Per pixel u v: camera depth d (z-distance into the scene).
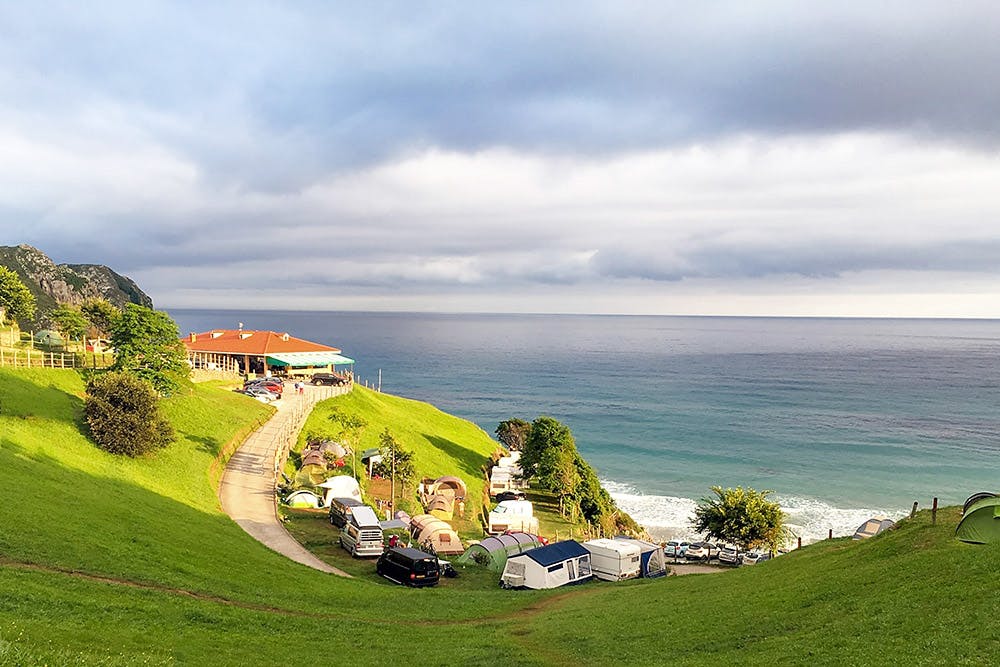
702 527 74.44
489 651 24.69
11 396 54.34
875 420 191.00
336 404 100.25
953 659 18.25
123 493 43.19
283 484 62.19
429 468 88.38
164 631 21.80
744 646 23.30
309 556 44.88
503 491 87.88
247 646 22.28
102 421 52.91
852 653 20.14
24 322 131.38
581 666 23.09
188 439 64.19
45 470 41.00
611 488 119.62
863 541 36.31
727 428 178.88
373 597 35.53
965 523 29.19
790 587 30.25
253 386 97.75
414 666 22.58
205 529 41.84
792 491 117.50
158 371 69.44
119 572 28.30
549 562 44.62
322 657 22.48
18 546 27.67
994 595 22.05
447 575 48.09
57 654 16.30
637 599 34.47
